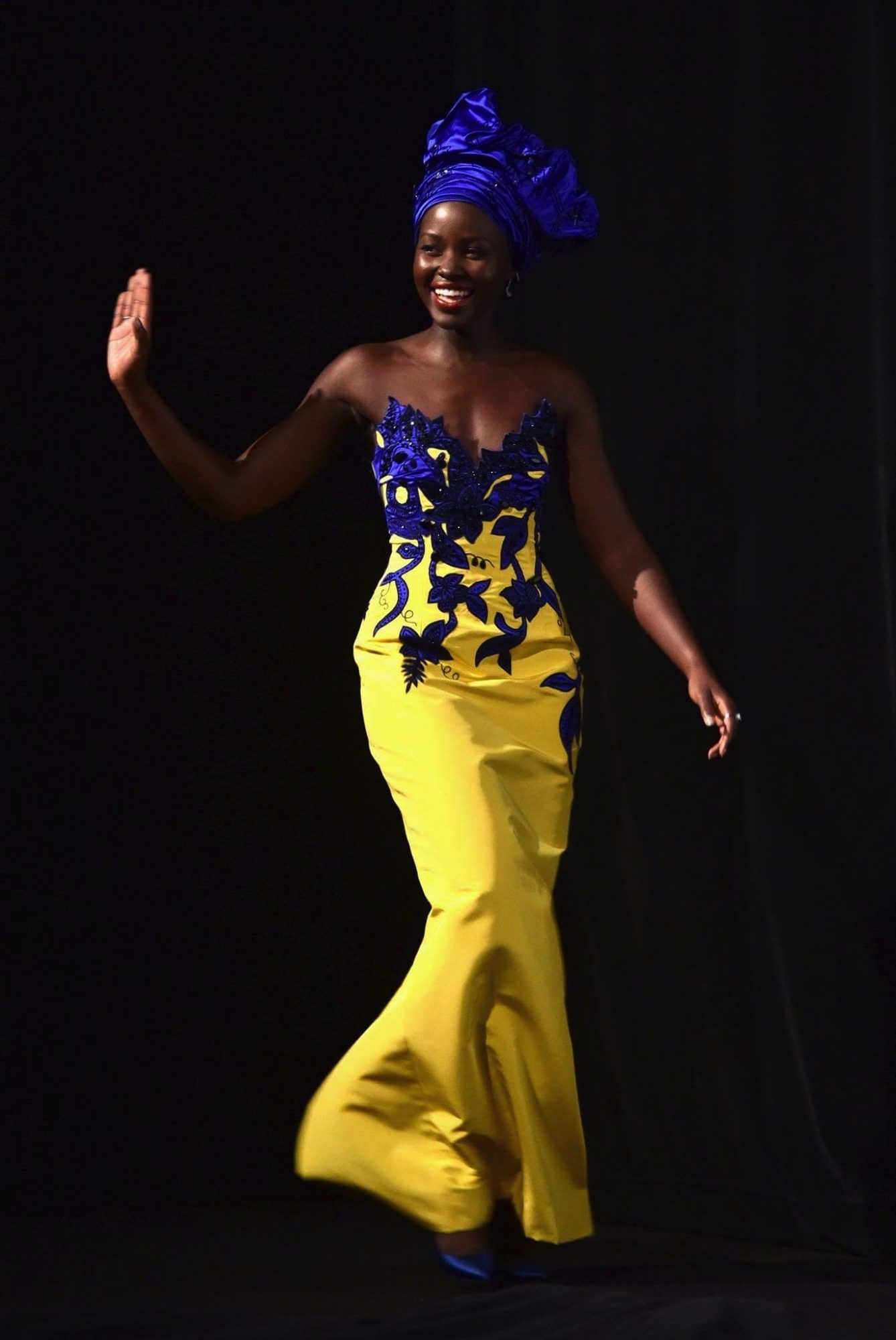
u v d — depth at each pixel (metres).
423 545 5.71
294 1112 8.16
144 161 8.23
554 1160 5.45
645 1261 6.30
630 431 7.65
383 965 8.47
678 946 7.29
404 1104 5.34
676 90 7.62
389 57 8.84
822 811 6.71
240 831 8.23
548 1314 4.80
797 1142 6.67
